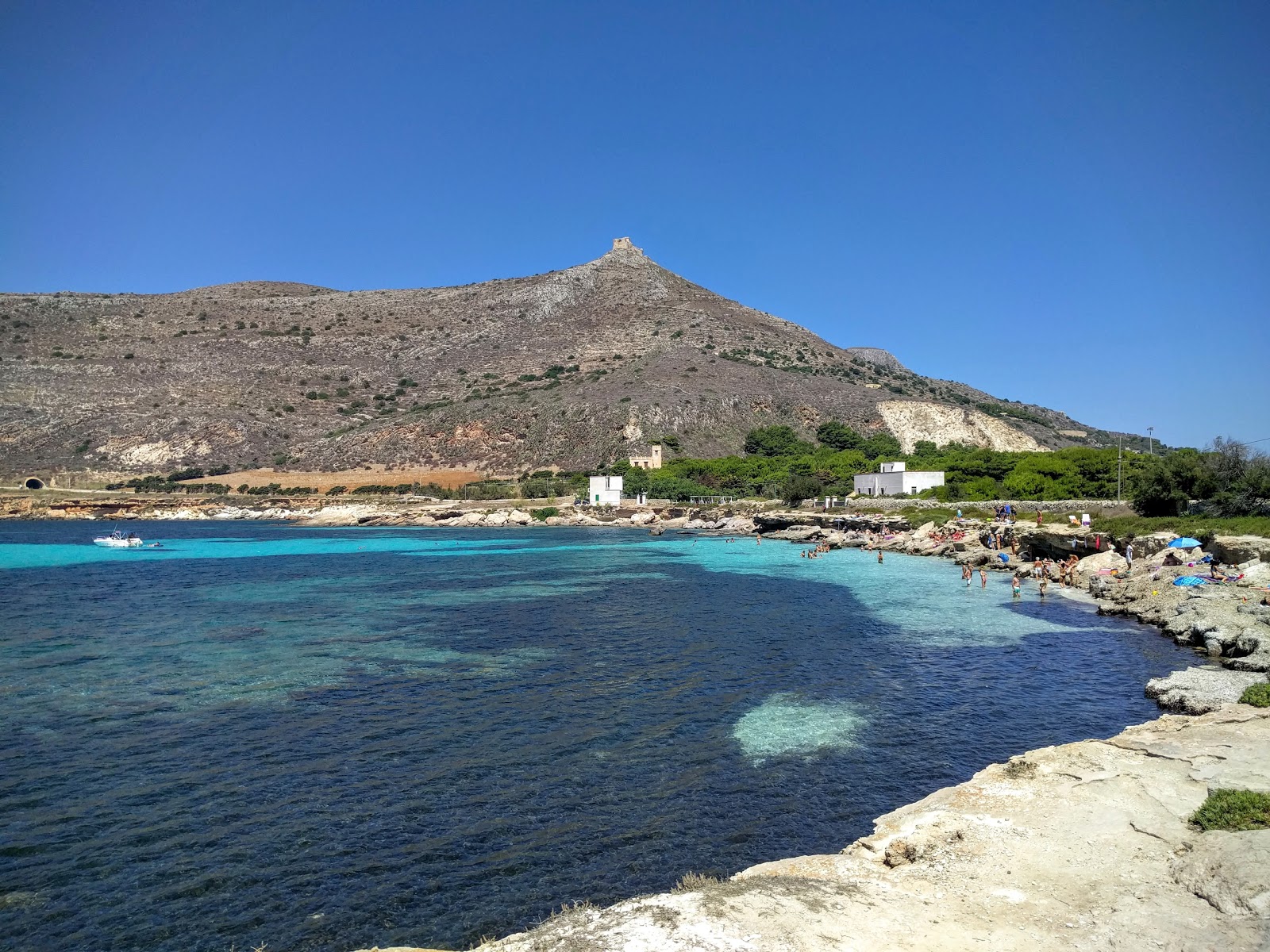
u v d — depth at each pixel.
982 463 105.88
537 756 19.25
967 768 18.34
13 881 13.50
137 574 57.47
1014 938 8.49
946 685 25.66
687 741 20.27
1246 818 10.72
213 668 28.09
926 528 75.19
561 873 13.71
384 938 11.85
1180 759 14.21
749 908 9.22
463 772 18.25
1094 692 24.72
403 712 22.88
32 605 42.78
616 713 22.66
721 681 26.22
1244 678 23.53
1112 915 8.88
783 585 50.56
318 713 22.69
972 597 45.09
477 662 29.08
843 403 180.88
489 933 11.93
